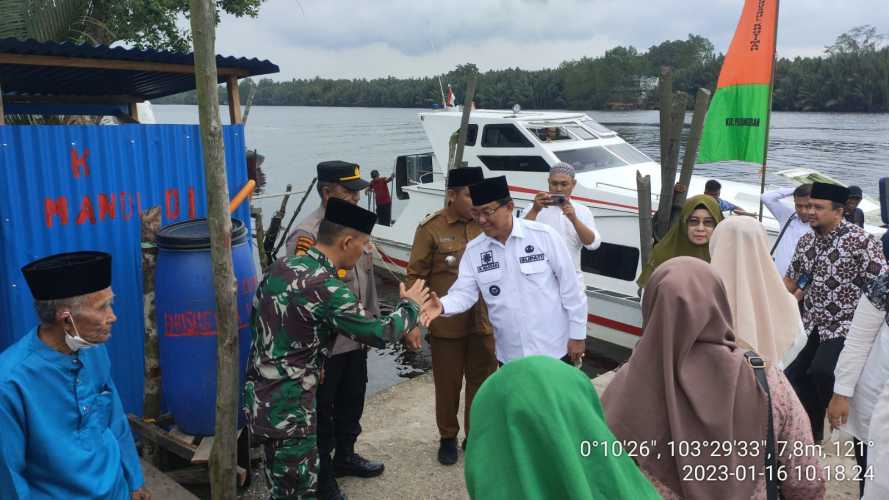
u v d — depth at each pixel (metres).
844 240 4.13
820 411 4.40
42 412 2.46
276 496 3.15
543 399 1.13
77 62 3.89
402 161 13.33
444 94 12.60
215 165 3.04
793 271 4.46
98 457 2.65
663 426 1.91
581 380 1.21
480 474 1.15
